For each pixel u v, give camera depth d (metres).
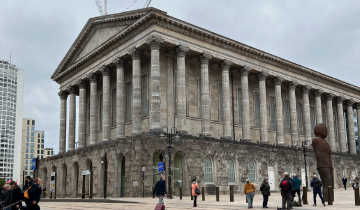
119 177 50.62
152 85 52.38
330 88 83.81
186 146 49.44
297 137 72.50
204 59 58.91
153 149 47.00
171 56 60.19
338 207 28.00
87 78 69.06
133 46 56.69
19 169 183.12
